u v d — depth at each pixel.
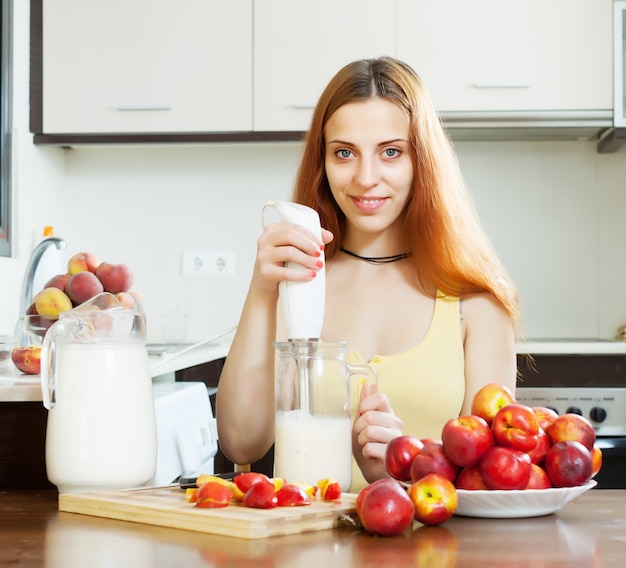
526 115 3.01
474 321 1.63
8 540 0.92
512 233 3.35
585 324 3.33
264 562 0.80
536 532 0.92
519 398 2.75
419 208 1.59
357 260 1.69
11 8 2.91
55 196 3.32
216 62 3.08
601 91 2.99
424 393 1.56
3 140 2.85
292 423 1.14
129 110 3.10
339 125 1.52
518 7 3.01
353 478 1.53
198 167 3.42
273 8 3.06
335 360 1.16
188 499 1.01
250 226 3.41
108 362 1.20
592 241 3.33
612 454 2.72
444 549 0.85
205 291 3.41
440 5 3.02
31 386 1.41
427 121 1.57
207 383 2.80
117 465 1.18
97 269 2.11
